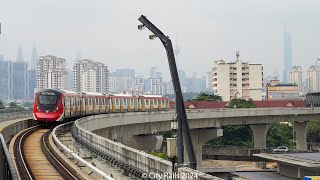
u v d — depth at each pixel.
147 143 73.62
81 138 38.19
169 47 23.48
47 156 32.88
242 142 135.12
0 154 14.24
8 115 63.03
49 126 60.09
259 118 103.62
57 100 58.72
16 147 35.91
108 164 28.53
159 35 23.44
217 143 136.50
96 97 73.88
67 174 25.44
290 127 156.25
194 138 90.12
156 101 94.50
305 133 117.12
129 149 24.41
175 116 23.28
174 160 18.83
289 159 60.50
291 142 145.50
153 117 70.69
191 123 85.56
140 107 88.75
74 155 28.64
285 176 61.81
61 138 45.03
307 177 49.38
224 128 136.12
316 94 133.62
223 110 92.50
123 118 62.03
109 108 78.56
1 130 41.97
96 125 52.78
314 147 124.31
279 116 108.62
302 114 113.62
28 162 30.62
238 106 150.88
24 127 57.94
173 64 23.53
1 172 13.47
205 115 87.25
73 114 63.78
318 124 152.38
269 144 140.88
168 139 18.94
